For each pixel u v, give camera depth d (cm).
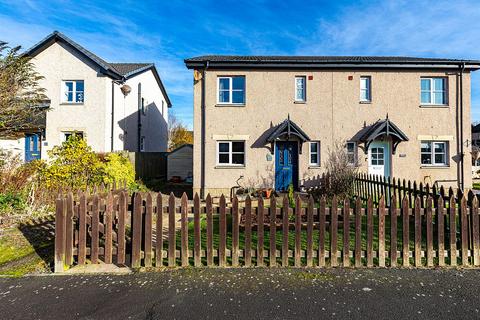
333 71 1314
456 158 1297
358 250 443
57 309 334
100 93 1611
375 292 367
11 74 981
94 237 447
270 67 1291
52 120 1609
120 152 1395
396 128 1242
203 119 1287
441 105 1305
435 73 1312
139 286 385
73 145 939
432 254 446
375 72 1313
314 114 1306
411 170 1293
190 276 412
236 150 1309
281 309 330
